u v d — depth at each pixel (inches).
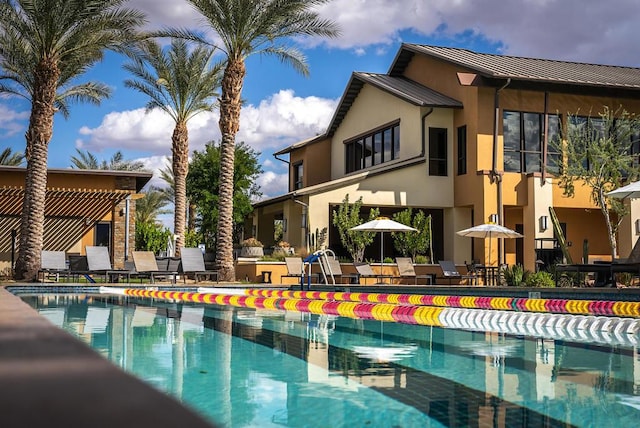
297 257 849.5
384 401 165.6
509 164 863.7
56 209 987.3
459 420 145.0
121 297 629.9
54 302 554.6
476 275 813.9
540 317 390.6
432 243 971.9
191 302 577.6
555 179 847.1
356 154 1101.7
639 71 1067.9
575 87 870.4
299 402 164.1
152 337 309.0
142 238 1191.6
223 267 836.6
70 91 994.7
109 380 44.9
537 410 155.4
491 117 853.8
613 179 799.7
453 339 311.4
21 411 37.3
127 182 1001.5
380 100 1013.8
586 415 150.6
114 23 791.1
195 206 1443.2
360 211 992.2
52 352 56.1
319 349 270.7
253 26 832.3
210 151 1393.9
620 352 266.4
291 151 1272.1
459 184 893.8
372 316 439.8
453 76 917.2
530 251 833.5
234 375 203.6
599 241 957.8
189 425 34.9
